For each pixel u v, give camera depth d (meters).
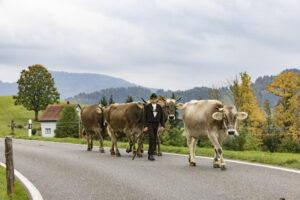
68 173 9.96
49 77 86.12
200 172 9.32
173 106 13.73
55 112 77.56
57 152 15.96
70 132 48.28
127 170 10.02
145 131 12.32
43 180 9.03
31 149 17.80
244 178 8.23
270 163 10.82
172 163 11.34
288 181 7.75
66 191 7.63
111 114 14.48
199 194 6.81
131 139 13.99
